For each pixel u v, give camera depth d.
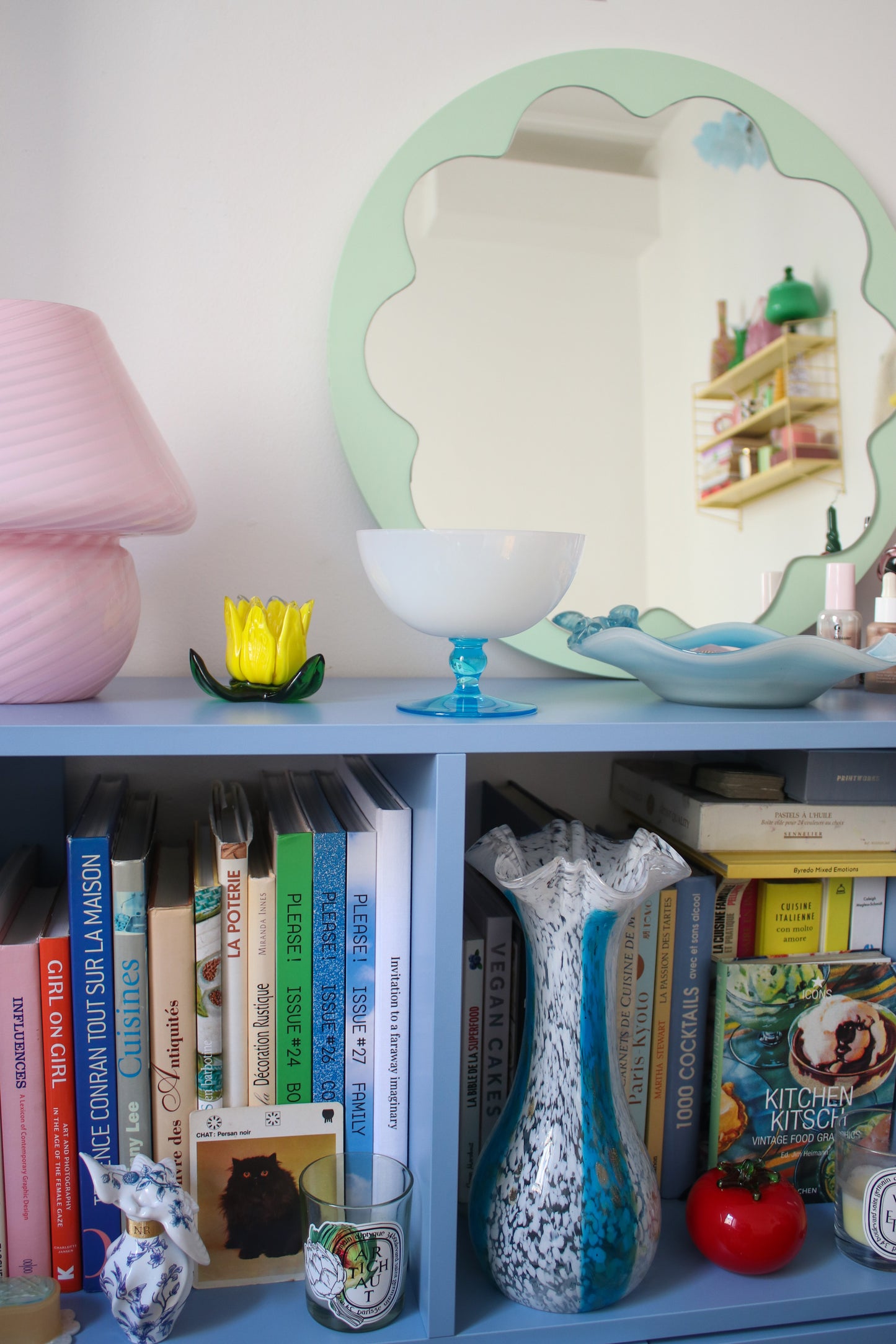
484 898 0.84
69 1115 0.68
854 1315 0.73
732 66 1.02
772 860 0.80
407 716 0.68
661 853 0.67
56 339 0.65
